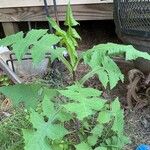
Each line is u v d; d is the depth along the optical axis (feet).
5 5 7.22
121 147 4.36
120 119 4.30
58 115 3.68
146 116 5.56
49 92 4.15
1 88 4.15
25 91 4.15
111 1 6.75
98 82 6.30
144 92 5.76
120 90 6.13
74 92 3.61
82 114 3.35
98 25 8.14
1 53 6.70
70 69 4.12
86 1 6.85
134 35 5.34
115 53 4.01
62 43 4.16
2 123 5.26
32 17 7.22
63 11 7.03
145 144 5.05
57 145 3.98
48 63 6.69
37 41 3.70
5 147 4.85
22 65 6.66
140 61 5.42
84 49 7.32
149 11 5.16
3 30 7.94
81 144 4.07
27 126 5.05
